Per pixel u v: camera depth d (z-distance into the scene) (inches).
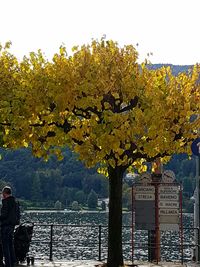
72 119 647.8
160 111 623.8
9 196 617.3
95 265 695.7
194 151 615.2
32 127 645.3
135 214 757.3
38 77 636.7
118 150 602.2
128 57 652.7
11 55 689.6
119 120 599.5
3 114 627.8
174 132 652.7
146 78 655.1
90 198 6028.5
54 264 721.0
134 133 613.3
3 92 647.8
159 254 762.8
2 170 5925.2
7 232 611.2
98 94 627.5
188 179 4357.8
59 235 1994.3
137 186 758.5
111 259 675.4
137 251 1373.0
